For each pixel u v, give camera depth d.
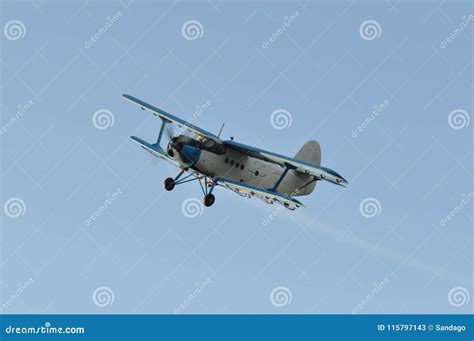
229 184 90.56
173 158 91.00
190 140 90.81
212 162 91.38
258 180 96.31
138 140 96.44
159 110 95.88
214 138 91.38
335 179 83.44
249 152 91.62
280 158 87.62
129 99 97.56
